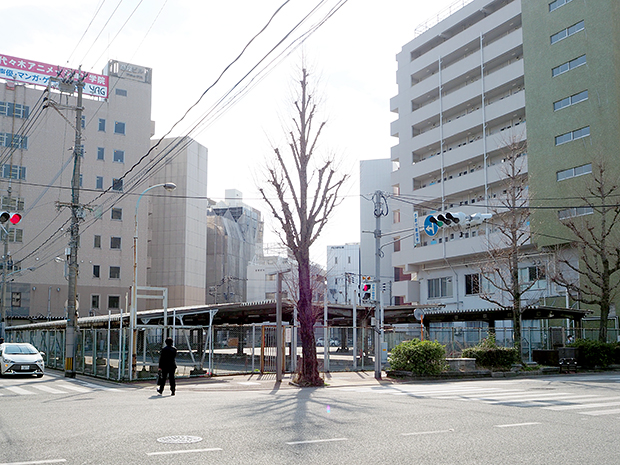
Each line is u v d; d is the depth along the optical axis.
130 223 68.69
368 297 25.06
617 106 37.81
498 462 6.88
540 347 34.44
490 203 45.41
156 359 25.55
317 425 9.68
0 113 62.34
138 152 70.19
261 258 110.69
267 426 9.55
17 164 62.81
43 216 63.44
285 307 30.58
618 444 8.03
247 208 111.75
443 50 52.91
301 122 21.73
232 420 10.32
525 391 17.05
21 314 60.84
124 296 67.12
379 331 24.53
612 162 37.44
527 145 43.03
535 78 43.25
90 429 9.27
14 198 62.16
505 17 47.12
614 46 38.62
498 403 13.37
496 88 47.22
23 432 8.99
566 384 20.27
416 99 56.00
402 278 72.06
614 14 39.22
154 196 79.38
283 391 18.06
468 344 31.22
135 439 8.30
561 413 11.37
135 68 72.38
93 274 65.75
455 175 51.06
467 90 49.81
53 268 63.41
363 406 12.74
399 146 56.59
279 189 21.50
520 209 33.62
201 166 82.69
